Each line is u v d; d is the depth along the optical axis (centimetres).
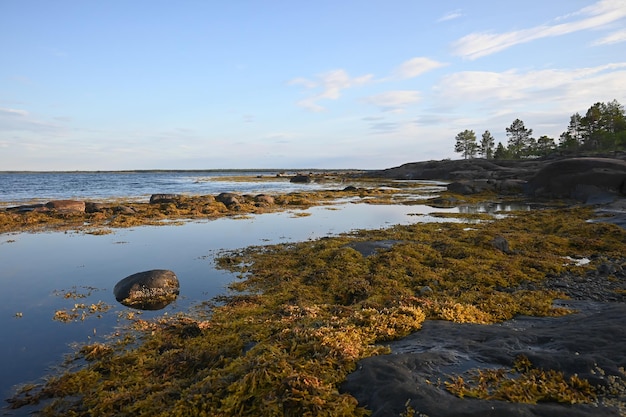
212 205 3488
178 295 1245
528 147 13775
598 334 660
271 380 545
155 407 576
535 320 880
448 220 2806
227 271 1509
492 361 595
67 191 6519
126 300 1175
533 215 2792
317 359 607
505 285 1273
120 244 2020
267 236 2236
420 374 555
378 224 2661
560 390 499
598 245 1784
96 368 774
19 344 902
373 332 730
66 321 1036
